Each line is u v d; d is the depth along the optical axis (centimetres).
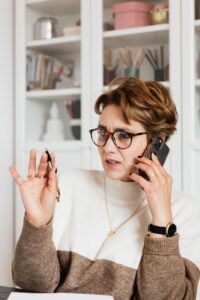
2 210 296
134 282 105
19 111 284
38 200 109
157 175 101
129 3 252
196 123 233
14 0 298
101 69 258
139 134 107
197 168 229
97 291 108
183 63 231
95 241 115
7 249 295
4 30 296
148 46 252
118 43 258
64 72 281
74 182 127
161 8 245
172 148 232
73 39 268
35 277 110
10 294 96
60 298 94
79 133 272
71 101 278
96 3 257
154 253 97
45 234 108
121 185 117
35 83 286
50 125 287
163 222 99
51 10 282
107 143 109
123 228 112
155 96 109
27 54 287
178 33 232
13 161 297
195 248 107
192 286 103
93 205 121
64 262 117
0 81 295
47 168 111
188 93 230
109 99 110
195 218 112
